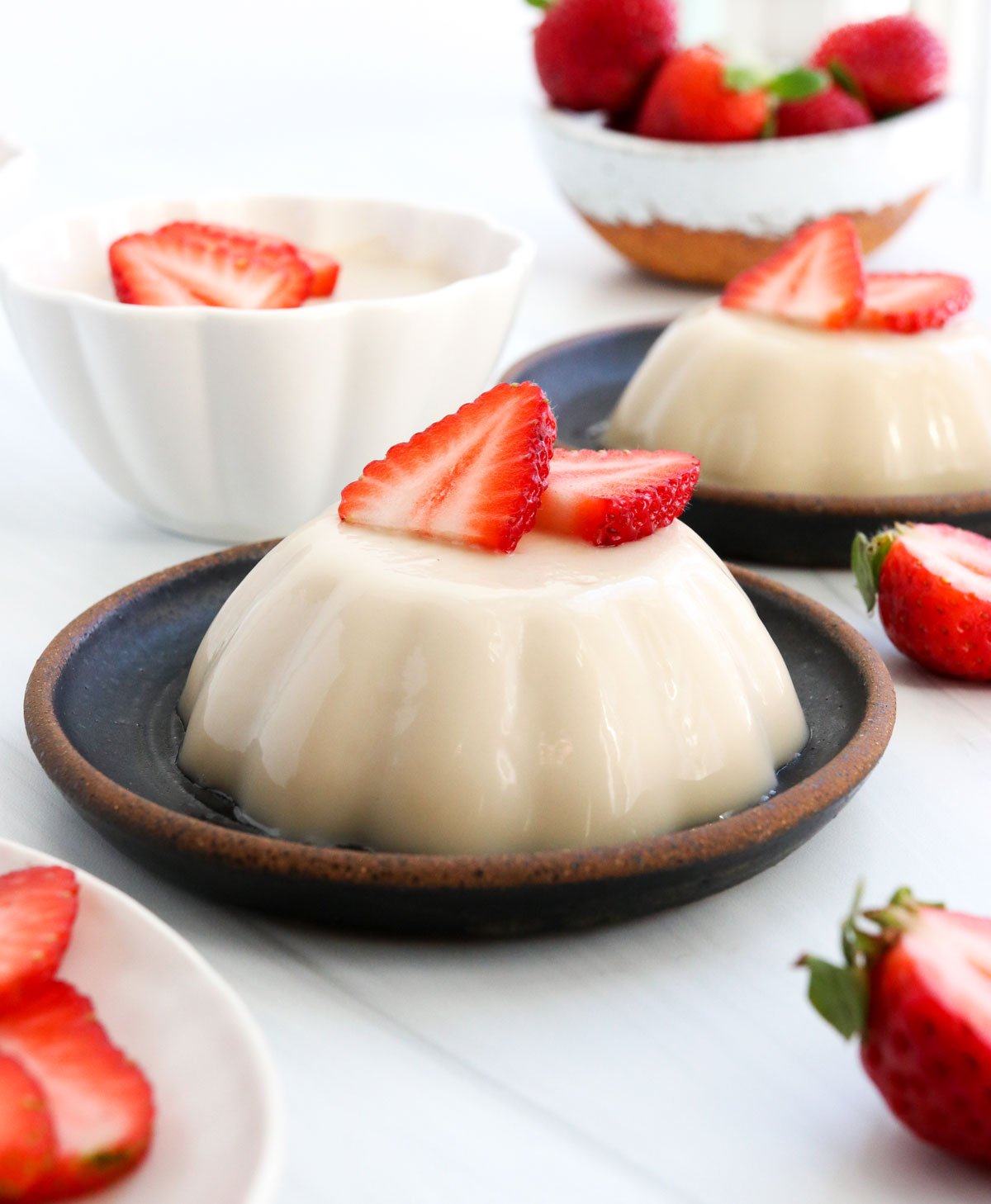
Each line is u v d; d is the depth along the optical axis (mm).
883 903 454
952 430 599
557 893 426
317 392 539
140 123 1164
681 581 468
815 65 804
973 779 492
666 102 762
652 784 456
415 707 451
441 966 440
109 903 412
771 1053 423
